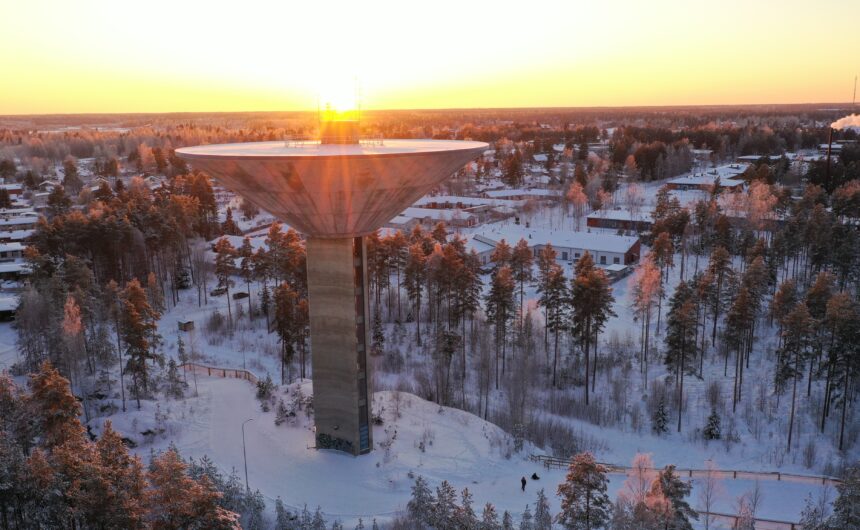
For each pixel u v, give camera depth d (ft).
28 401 115.75
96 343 178.81
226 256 255.70
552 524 110.22
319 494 120.47
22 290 228.02
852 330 150.41
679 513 95.20
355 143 143.84
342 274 127.44
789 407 168.35
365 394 133.49
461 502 118.93
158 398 164.86
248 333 228.63
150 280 240.53
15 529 89.10
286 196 117.80
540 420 165.68
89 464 85.10
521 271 233.55
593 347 205.57
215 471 117.39
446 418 153.69
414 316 237.04
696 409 170.60
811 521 101.45
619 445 155.74
